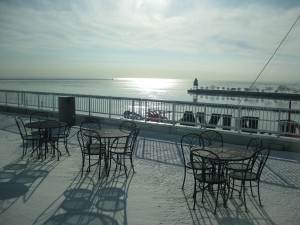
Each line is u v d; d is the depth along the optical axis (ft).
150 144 30.86
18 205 15.71
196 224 14.07
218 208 15.90
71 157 25.36
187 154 26.84
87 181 19.56
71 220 14.15
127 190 18.12
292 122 29.55
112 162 24.03
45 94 49.73
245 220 14.57
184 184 19.33
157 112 38.63
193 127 35.06
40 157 25.04
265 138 29.84
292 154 27.73
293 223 14.33
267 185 19.57
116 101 42.11
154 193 17.75
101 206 15.76
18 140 31.58
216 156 15.69
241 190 17.57
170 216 14.83
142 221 14.20
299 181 20.34
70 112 41.24
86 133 22.30
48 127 24.71
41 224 13.73
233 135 31.68
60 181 19.45
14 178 19.90
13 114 52.06
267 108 30.86
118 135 21.71
